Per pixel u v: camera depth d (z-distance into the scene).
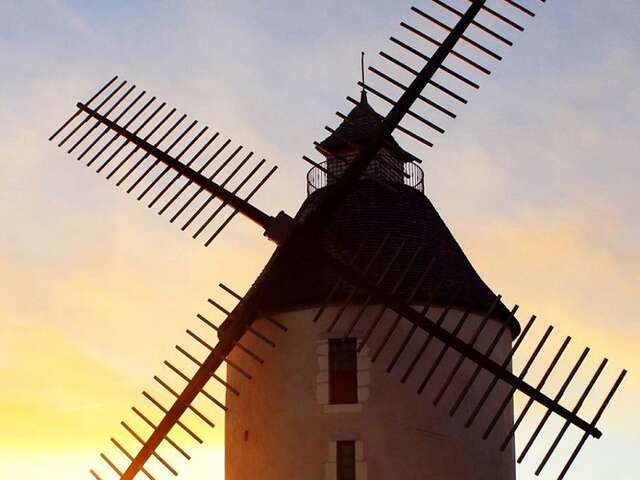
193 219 17.14
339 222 19.73
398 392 18.20
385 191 20.62
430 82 16.53
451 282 19.20
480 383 18.84
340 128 20.80
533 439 13.20
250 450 19.27
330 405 18.48
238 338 16.17
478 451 18.50
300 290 19.16
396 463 17.95
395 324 14.99
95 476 14.91
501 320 19.77
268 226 16.42
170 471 15.18
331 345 18.75
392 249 19.31
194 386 15.73
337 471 18.20
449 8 17.14
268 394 19.20
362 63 20.31
